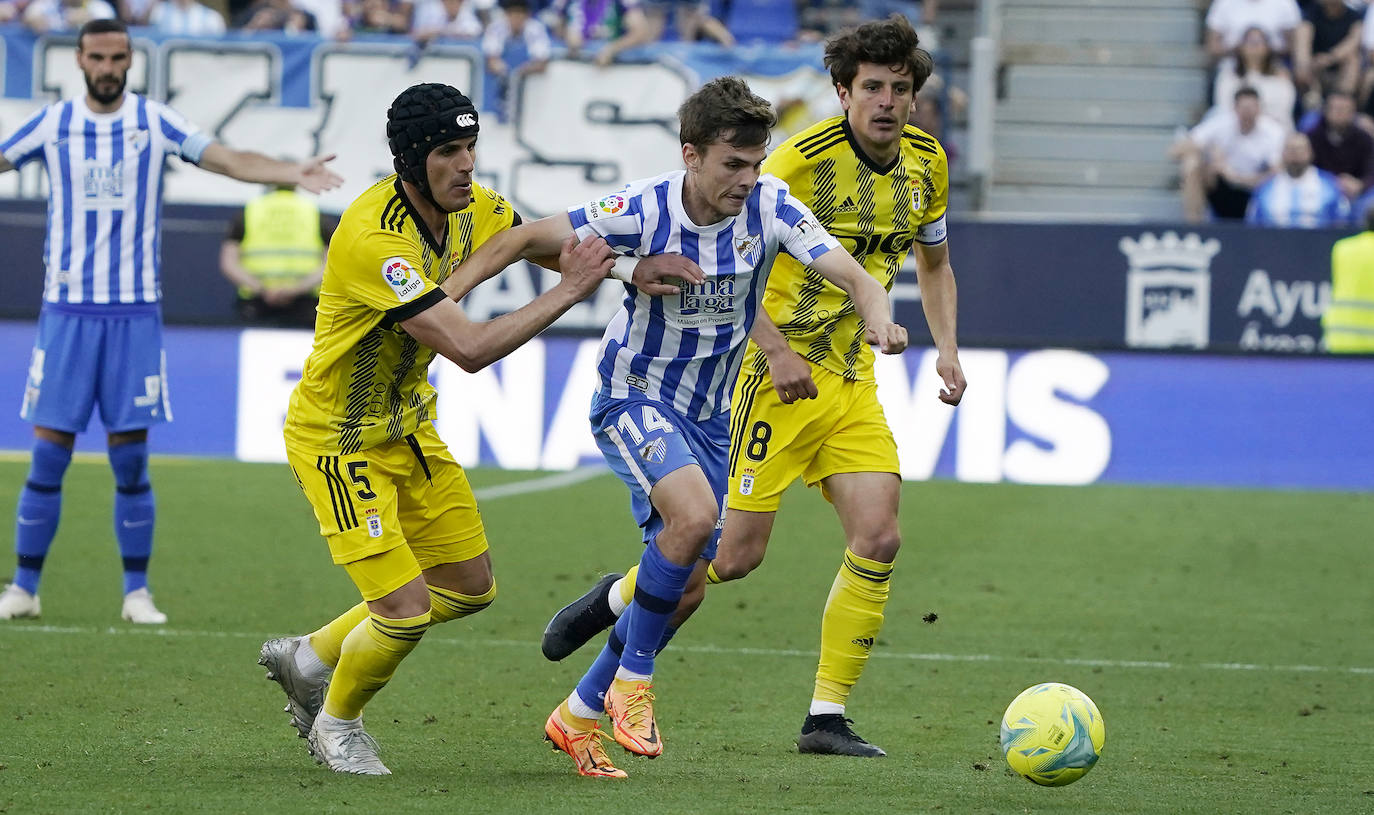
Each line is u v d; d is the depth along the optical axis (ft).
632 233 51.93
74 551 101.96
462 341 50.26
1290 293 155.53
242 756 55.83
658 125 166.09
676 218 51.98
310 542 107.45
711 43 169.17
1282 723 66.13
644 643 54.03
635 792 50.96
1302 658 80.38
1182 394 142.10
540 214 167.32
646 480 53.31
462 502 55.93
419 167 50.42
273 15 176.55
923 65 59.82
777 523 120.26
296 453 53.21
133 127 82.02
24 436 143.84
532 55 165.68
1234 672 76.84
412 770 54.19
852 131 61.00
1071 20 200.13
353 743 53.93
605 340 55.01
